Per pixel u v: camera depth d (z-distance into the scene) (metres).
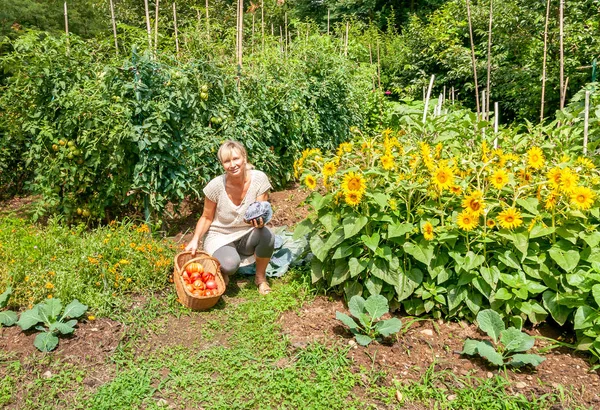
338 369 2.91
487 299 3.39
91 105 4.70
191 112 5.24
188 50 5.95
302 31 10.95
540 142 4.56
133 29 5.45
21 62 5.02
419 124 5.00
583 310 3.05
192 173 5.23
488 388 2.74
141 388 2.73
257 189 3.88
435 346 3.16
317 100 7.92
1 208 6.26
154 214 5.11
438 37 12.60
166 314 3.56
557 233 3.28
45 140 5.05
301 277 4.04
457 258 3.26
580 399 2.68
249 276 4.22
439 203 3.45
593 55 8.28
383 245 3.50
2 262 3.83
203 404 2.67
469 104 12.22
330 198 3.55
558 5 8.60
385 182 3.61
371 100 10.66
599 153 4.54
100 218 5.04
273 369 2.93
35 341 3.04
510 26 9.54
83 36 13.88
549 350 3.13
